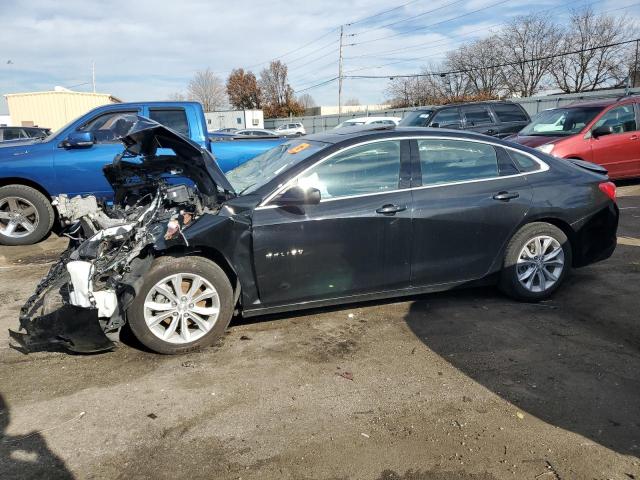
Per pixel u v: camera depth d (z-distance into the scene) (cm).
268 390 333
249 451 275
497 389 333
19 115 3078
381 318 443
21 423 299
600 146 949
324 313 454
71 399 324
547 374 351
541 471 260
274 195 395
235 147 767
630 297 480
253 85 6569
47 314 350
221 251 379
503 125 1284
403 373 354
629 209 851
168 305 374
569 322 432
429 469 262
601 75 4862
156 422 300
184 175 458
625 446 278
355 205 407
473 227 438
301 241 394
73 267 343
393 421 301
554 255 469
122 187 490
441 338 405
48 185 697
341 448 278
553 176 470
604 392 329
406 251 423
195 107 751
